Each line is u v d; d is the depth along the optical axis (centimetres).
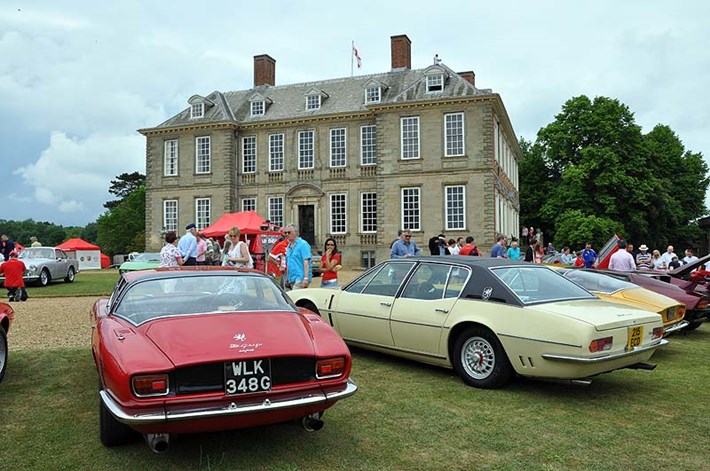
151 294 519
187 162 4403
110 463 445
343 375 464
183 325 457
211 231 3033
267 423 433
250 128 4350
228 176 4284
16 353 865
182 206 4406
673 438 509
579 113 4797
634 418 565
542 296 682
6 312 704
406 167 3781
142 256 2925
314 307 893
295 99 4403
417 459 457
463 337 684
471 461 454
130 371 401
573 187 4619
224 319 473
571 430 528
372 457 460
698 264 1112
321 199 4128
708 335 1108
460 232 3644
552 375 607
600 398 637
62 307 1516
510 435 514
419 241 3731
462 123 3678
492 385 658
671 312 899
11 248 2289
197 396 411
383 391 656
